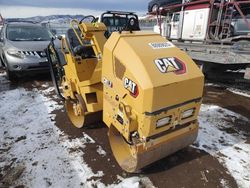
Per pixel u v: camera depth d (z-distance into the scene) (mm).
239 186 2559
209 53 5711
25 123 3963
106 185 2535
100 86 3076
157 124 2191
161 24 10906
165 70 2141
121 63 2266
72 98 3670
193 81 2271
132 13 4102
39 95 5367
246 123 4113
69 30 3592
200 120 4160
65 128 3770
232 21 7461
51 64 4113
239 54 4984
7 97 5246
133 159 2645
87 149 3186
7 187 2520
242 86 6582
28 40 6816
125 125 2301
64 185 2531
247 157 3070
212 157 3045
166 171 2766
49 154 3076
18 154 3084
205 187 2541
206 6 8031
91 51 3400
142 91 2031
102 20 6340
